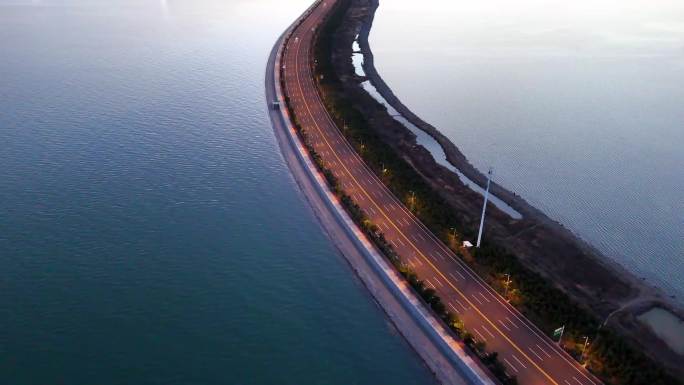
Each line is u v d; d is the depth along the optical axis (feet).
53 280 471.62
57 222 554.05
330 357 407.03
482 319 432.25
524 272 478.59
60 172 654.53
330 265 508.94
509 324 427.33
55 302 446.60
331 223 568.41
